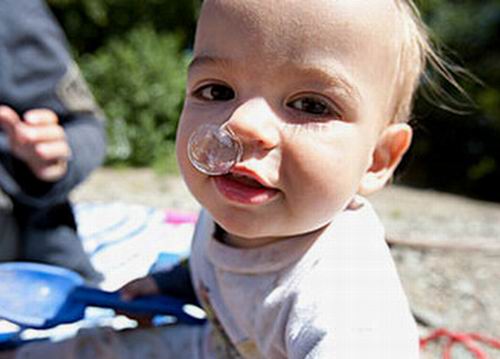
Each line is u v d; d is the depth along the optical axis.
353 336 0.34
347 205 0.38
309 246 0.37
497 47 1.77
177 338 0.46
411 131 0.39
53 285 0.48
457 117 1.75
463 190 1.66
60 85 0.61
